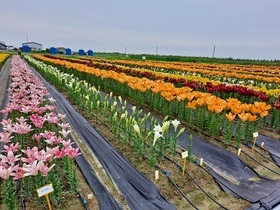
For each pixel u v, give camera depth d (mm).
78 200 3820
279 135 7262
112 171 4895
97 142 6102
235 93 9234
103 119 7934
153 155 4820
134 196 4164
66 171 4145
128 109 9375
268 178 5000
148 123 7668
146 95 9891
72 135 6652
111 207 3799
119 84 11586
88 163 5133
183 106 7750
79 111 8812
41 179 3504
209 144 6137
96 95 8531
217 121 6461
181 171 4816
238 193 4434
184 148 6133
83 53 79188
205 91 9305
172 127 7418
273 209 3857
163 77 12211
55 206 3600
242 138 6633
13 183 3941
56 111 8820
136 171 4699
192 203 4027
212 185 4582
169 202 3951
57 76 13078
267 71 23562
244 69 25984
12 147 3717
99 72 12492
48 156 3227
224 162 5465
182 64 33031
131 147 5762
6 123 4355
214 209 3924
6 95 11406
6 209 3506
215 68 26594
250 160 5602
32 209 3500
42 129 5523
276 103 7281
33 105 5781
